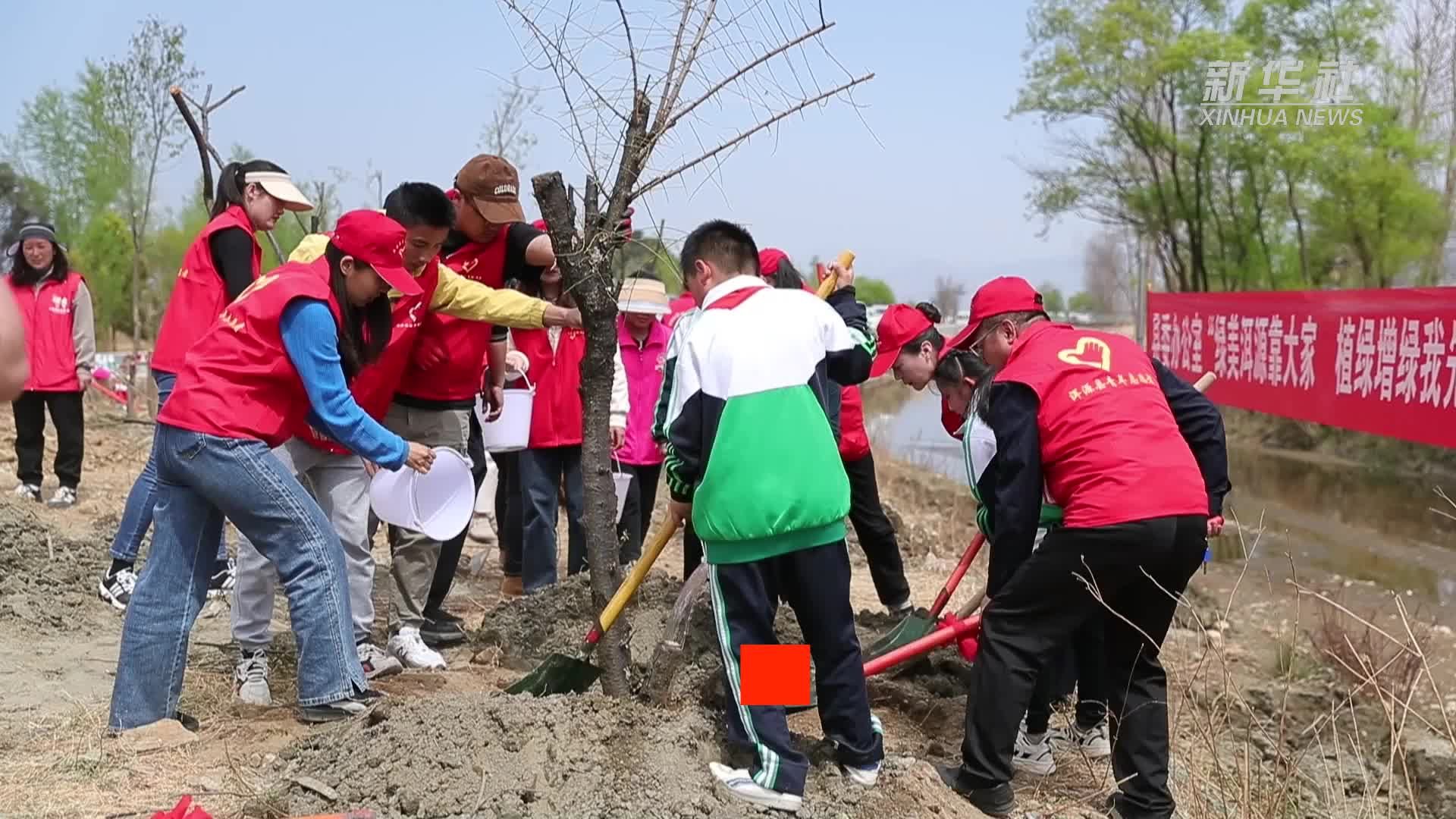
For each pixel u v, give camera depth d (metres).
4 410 11.81
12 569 5.93
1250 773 4.48
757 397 3.45
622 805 3.31
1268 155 19.02
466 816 3.23
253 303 3.85
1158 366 4.16
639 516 6.68
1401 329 9.45
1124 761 3.87
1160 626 3.88
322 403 3.86
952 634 4.30
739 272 3.71
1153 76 19.50
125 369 15.43
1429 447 14.86
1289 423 17.69
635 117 3.74
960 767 3.90
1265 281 20.55
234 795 3.45
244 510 3.92
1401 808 4.92
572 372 5.93
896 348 5.18
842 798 3.57
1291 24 18.45
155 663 3.96
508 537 6.56
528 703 3.63
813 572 3.52
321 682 4.05
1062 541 3.72
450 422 5.07
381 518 4.50
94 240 21.22
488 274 5.14
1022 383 3.81
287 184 5.36
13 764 3.64
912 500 13.24
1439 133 17.83
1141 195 21.06
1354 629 7.38
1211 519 4.12
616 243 3.81
